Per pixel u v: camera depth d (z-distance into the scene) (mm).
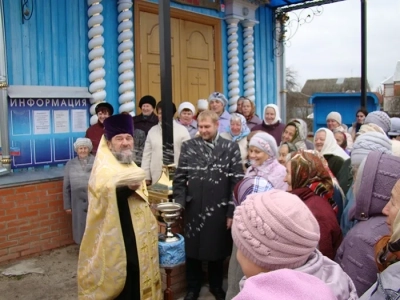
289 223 1128
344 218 2486
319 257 1213
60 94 5230
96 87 5586
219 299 3322
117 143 2584
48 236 4668
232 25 7535
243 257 1208
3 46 4621
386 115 4332
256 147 2928
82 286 2646
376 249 1531
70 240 4852
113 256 2449
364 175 1778
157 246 2701
